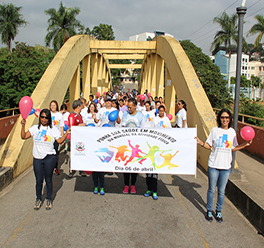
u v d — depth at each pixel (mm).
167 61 12242
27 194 5211
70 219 4309
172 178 6324
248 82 48719
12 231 3934
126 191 5383
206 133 6738
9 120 10094
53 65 9445
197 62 26234
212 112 7301
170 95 16062
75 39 12422
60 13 31016
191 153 4828
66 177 6250
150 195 5297
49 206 4617
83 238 3791
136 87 79938
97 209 4668
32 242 3678
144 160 4871
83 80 16812
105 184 5883
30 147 6832
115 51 19672
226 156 4176
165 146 4828
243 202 4734
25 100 4305
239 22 5637
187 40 30594
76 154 4910
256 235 3980
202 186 5828
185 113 7277
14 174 5914
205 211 4668
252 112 16328
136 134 4840
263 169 6602
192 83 8625
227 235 3951
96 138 4875
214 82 22000
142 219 4348
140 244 3672
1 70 17172
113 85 59438
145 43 15688
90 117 8344
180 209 4723
